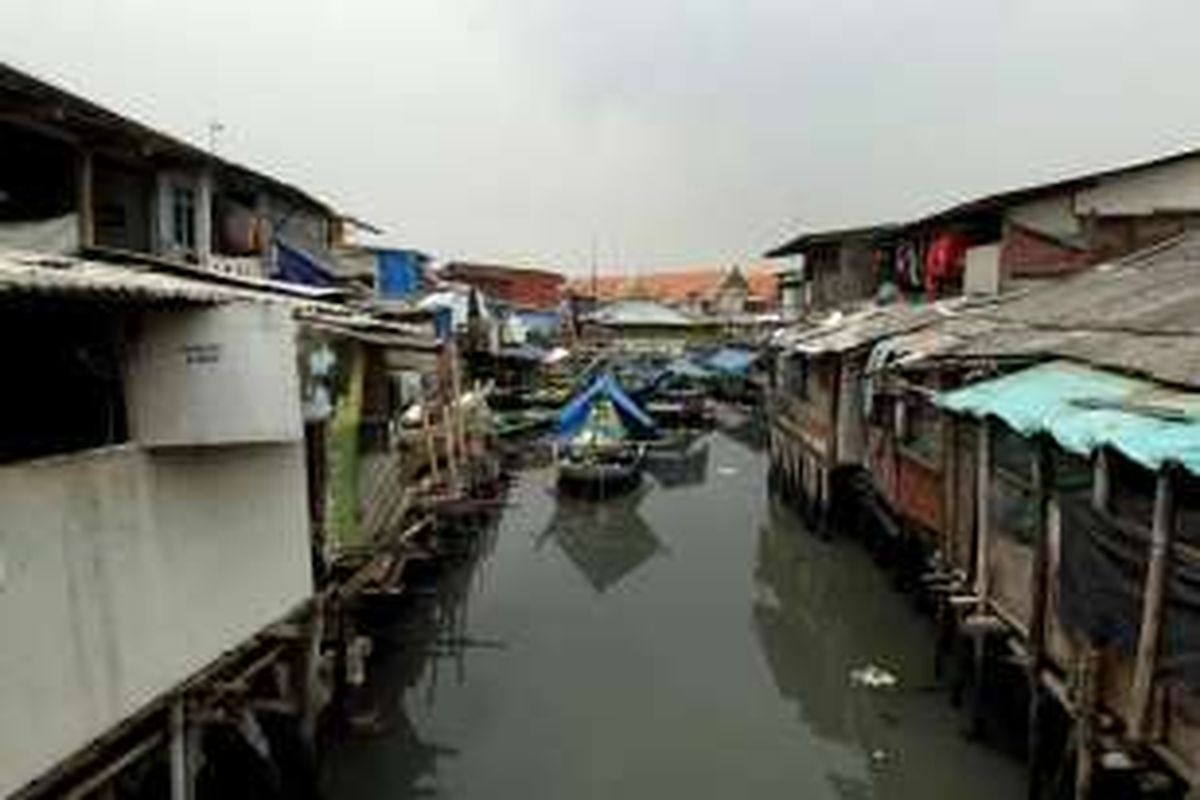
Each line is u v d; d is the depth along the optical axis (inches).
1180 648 331.3
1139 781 356.8
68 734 303.3
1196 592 322.3
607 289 3836.1
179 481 360.5
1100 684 386.9
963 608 554.9
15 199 537.6
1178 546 336.5
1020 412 446.0
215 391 346.0
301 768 472.4
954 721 570.9
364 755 535.5
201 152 664.4
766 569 927.0
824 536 993.5
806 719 589.3
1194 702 324.5
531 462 1460.4
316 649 477.7
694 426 1845.5
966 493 591.2
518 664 677.9
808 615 787.4
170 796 374.6
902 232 1174.3
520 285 2864.2
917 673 649.0
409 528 738.2
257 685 465.7
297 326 385.1
